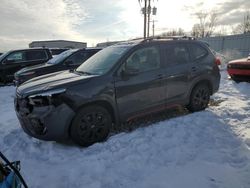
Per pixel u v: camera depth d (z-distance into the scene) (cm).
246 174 322
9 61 1191
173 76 520
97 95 421
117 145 419
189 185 307
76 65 925
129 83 458
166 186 306
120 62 455
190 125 495
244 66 873
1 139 474
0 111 704
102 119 436
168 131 468
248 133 447
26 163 383
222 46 2439
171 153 386
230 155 373
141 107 482
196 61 568
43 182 330
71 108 400
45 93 391
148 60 495
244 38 2220
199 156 375
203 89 589
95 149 412
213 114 561
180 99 542
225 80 1033
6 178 218
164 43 524
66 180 332
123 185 313
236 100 697
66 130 404
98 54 543
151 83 486
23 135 486
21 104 415
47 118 392
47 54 1263
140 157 377
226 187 300
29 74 878
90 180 326
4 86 1166
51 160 387
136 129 484
